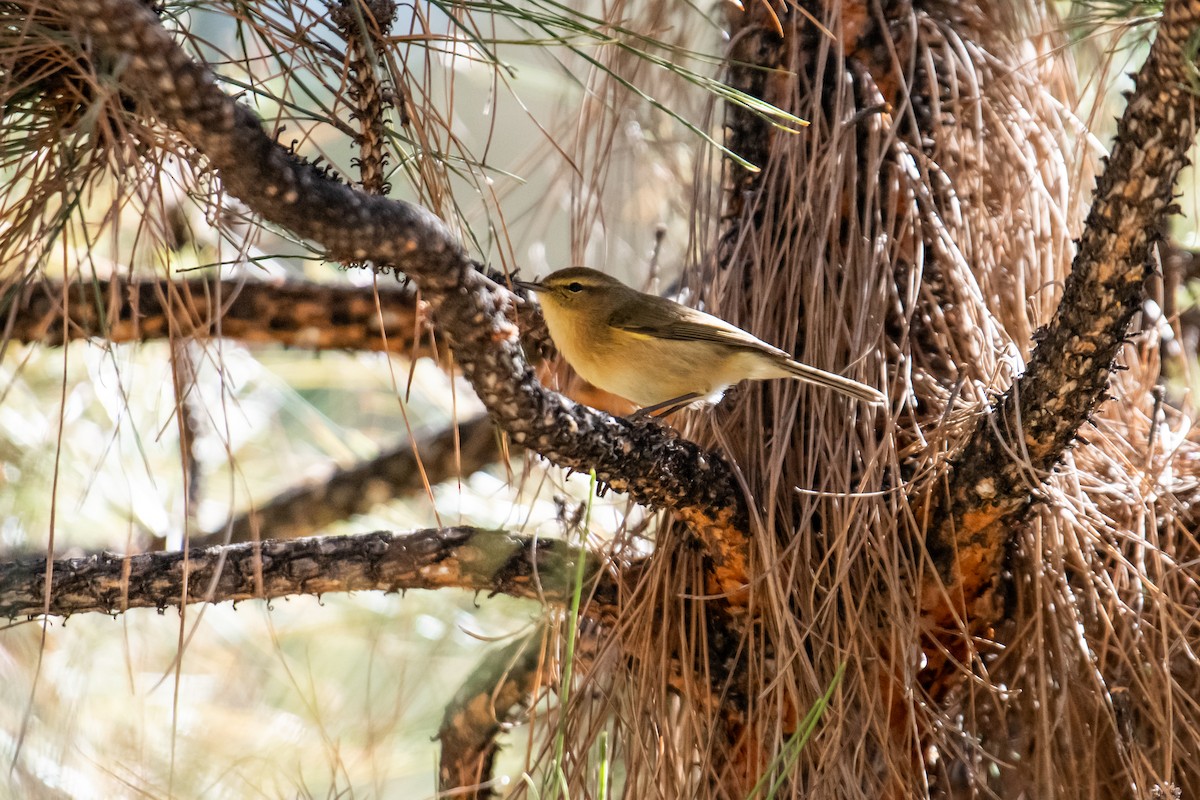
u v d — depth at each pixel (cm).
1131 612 508
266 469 978
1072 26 629
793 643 494
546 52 566
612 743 535
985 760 543
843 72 583
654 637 537
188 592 524
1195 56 380
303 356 972
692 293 628
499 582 559
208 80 353
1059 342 457
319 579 542
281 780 713
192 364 434
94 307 639
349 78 459
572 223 692
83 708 720
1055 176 637
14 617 512
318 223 384
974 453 495
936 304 568
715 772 522
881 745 475
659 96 726
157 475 835
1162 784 482
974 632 533
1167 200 421
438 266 412
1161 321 634
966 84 625
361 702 777
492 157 887
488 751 681
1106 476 576
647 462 496
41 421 770
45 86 402
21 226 403
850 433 524
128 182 403
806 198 567
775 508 527
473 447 916
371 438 1019
